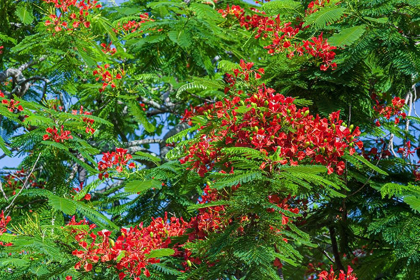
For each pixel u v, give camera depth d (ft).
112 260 17.20
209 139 18.81
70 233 18.15
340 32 19.94
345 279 19.39
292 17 24.59
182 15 26.91
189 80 26.03
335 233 24.12
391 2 20.83
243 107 16.85
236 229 16.47
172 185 25.49
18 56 32.96
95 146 31.50
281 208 16.15
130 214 25.61
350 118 20.26
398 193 19.85
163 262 18.86
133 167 23.11
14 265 17.85
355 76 21.31
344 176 20.51
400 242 19.86
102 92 28.45
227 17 29.55
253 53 29.81
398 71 22.17
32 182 28.07
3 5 30.76
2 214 20.29
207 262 17.78
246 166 15.65
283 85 21.34
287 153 16.61
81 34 27.14
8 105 21.84
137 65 29.99
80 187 26.20
